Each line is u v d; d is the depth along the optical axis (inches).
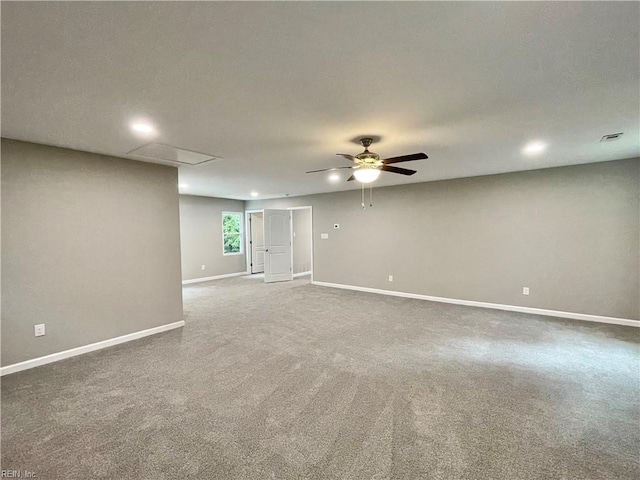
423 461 69.6
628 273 159.8
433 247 223.8
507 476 65.3
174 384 104.6
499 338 146.3
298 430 80.4
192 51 59.6
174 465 68.7
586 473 66.1
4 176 112.0
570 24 52.9
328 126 103.2
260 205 346.0
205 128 104.0
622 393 97.5
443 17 50.7
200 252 314.0
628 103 86.8
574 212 172.1
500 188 194.7
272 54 61.2
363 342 142.5
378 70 68.1
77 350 130.0
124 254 145.8
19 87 73.0
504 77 71.9
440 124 102.1
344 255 274.4
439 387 101.8
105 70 66.1
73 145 122.9
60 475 65.7
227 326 167.8
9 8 45.8
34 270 118.9
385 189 246.1
